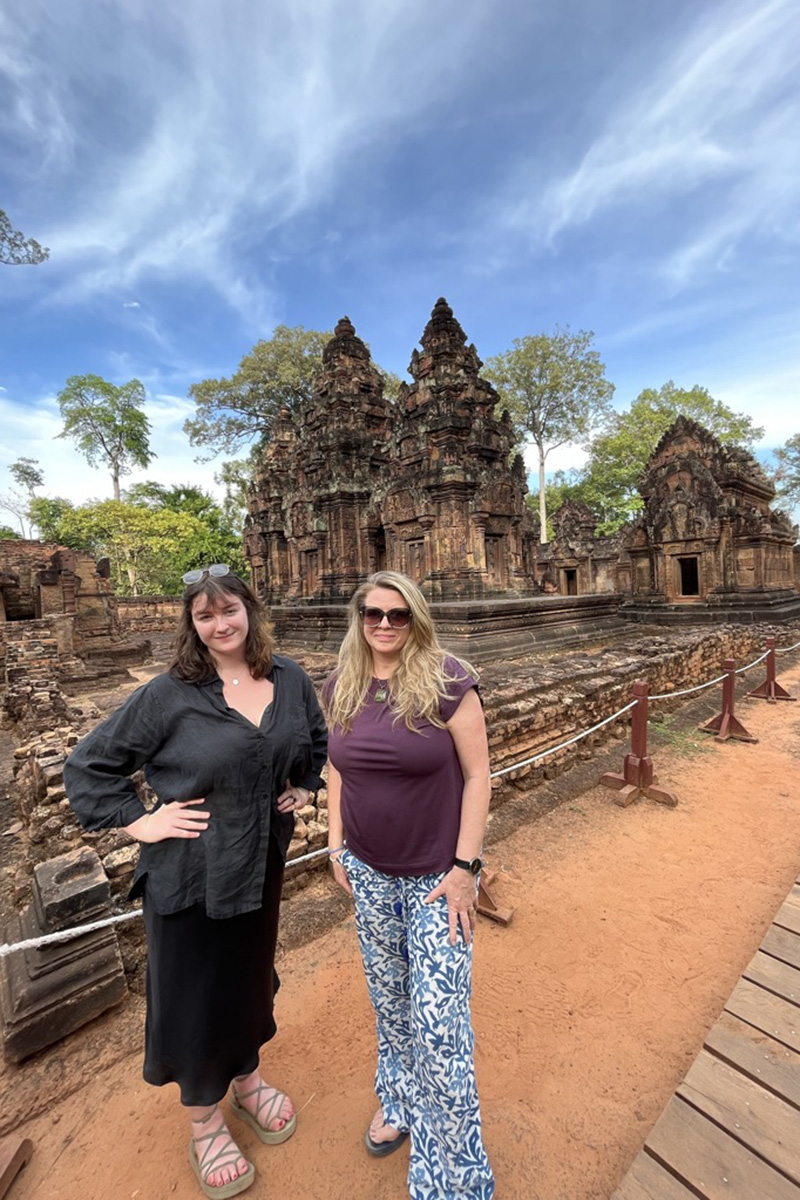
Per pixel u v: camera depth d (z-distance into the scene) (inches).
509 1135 85.6
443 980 69.6
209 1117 78.7
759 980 103.3
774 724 309.9
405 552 544.4
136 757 72.4
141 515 1241.4
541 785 222.2
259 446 1305.4
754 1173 71.1
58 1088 93.1
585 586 1024.9
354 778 76.2
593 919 140.0
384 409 655.1
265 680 80.3
